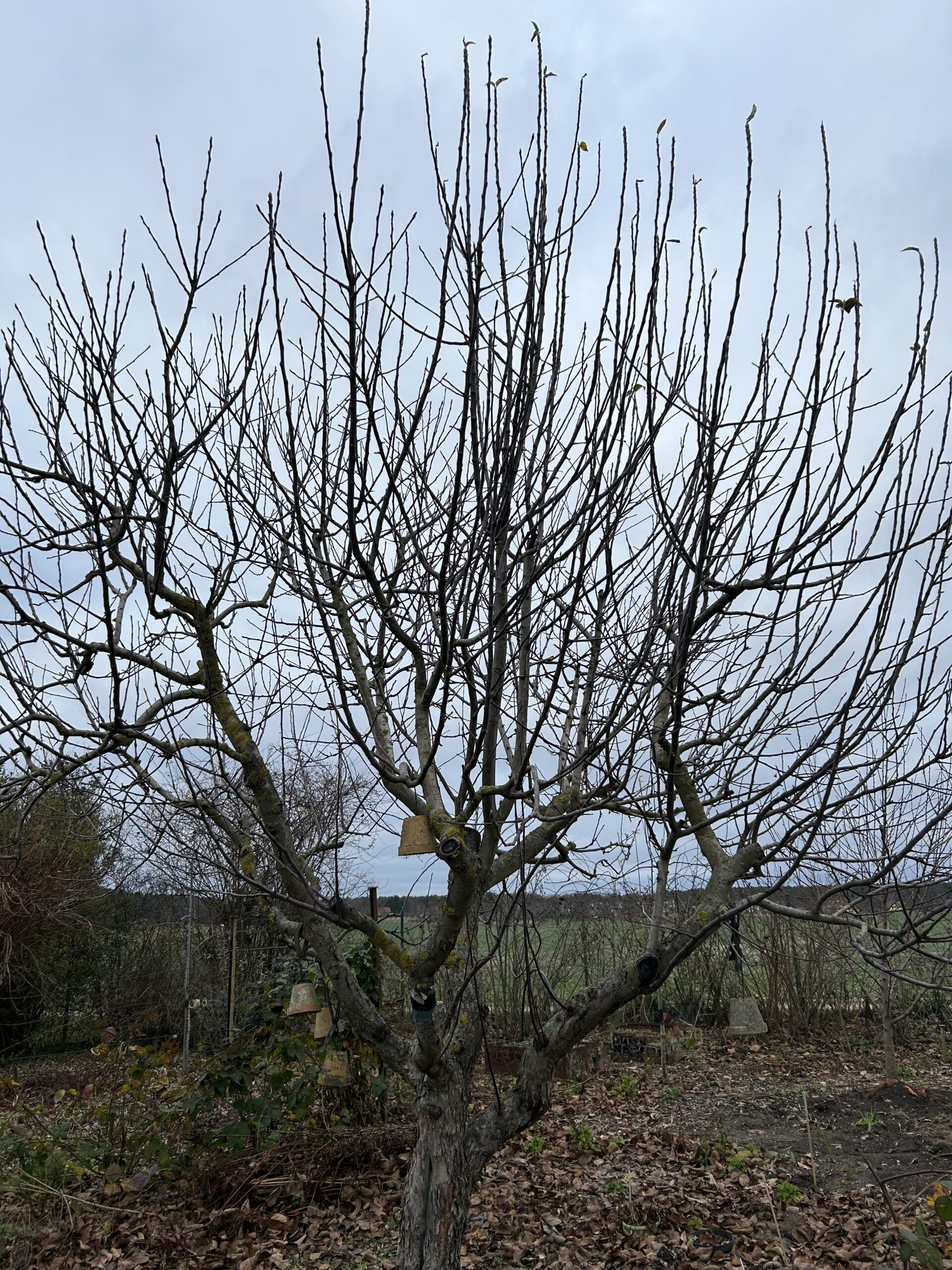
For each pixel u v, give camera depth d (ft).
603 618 10.07
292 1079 20.36
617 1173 21.15
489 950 11.69
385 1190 19.34
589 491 9.39
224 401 10.95
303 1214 18.44
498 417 9.50
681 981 37.47
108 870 36.04
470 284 8.68
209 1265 16.74
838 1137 23.67
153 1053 22.04
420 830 10.09
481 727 10.43
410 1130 20.80
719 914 10.60
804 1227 17.69
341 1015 14.14
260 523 12.26
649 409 8.93
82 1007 39.75
